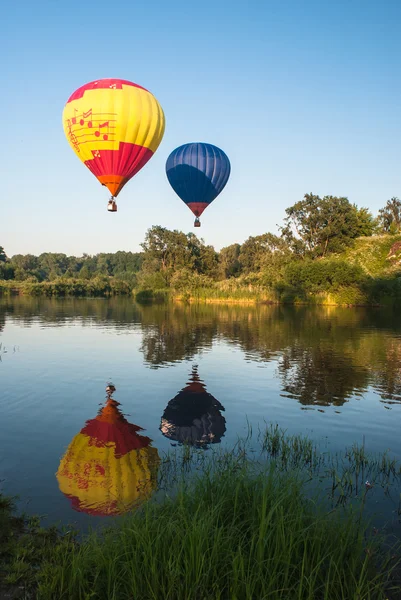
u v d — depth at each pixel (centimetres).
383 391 1227
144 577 436
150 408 1055
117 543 468
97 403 1088
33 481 664
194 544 446
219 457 761
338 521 508
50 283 6619
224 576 439
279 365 1555
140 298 5975
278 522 469
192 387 1254
